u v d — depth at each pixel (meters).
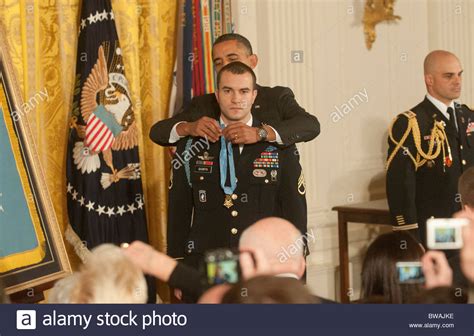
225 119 4.46
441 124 5.51
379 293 2.69
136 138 5.43
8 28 5.15
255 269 2.63
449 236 3.49
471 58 7.98
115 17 5.59
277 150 4.44
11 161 4.37
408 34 7.59
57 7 5.37
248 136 4.28
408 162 5.45
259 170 4.40
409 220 5.41
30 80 5.25
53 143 5.38
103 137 5.24
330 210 7.01
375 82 7.32
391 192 5.47
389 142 5.54
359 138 7.22
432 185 5.46
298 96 6.75
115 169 5.33
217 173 4.43
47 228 4.41
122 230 5.34
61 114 5.40
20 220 4.31
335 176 7.04
